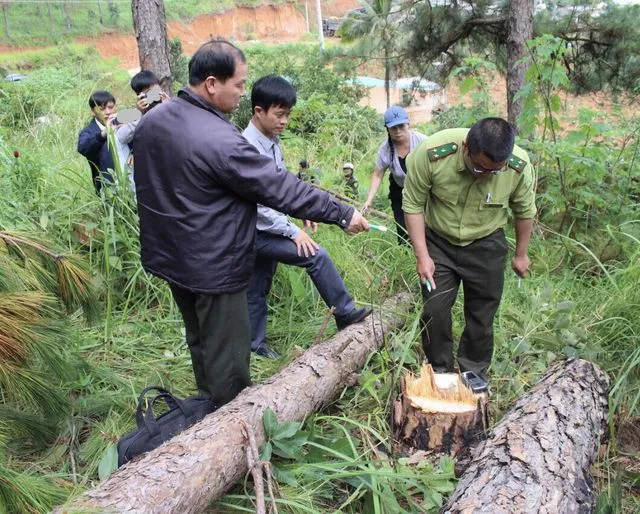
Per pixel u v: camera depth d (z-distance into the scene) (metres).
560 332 3.47
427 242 3.05
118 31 36.53
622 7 8.18
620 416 2.94
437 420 2.61
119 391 3.01
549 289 3.82
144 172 2.40
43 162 5.14
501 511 1.92
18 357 2.27
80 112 7.25
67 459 2.58
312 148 8.57
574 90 8.95
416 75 10.13
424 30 9.23
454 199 2.86
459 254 2.98
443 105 10.66
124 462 2.32
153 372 3.22
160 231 2.42
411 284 4.17
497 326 3.71
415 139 4.54
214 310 2.46
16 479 2.04
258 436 2.37
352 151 8.77
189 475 2.02
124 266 4.09
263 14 45.72
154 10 5.55
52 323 2.42
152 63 5.62
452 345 3.31
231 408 2.42
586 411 2.52
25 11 34.56
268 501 2.22
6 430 2.38
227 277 2.42
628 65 8.34
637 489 2.55
